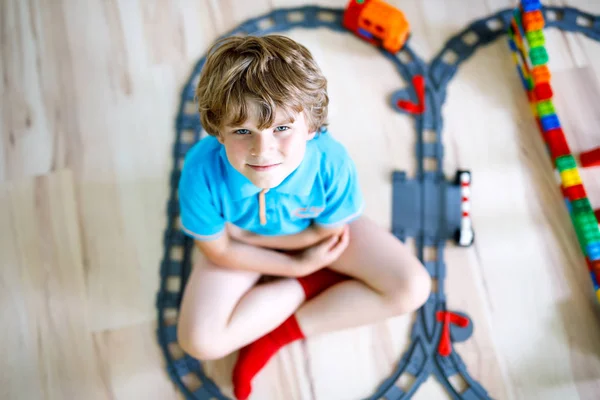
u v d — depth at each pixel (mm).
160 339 938
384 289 844
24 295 958
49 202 1010
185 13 1133
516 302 973
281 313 856
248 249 826
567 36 1132
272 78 495
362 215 953
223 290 823
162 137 1057
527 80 1067
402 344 948
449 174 1043
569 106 1085
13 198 1009
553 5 1150
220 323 806
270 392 918
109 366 926
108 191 1021
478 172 1045
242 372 875
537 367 937
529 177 1044
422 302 854
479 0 1152
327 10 1135
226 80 496
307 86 522
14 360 924
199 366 925
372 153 1054
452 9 1151
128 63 1098
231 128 526
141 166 1038
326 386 924
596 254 926
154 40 1115
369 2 1061
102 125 1058
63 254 983
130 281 973
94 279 971
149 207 1015
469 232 962
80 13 1127
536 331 957
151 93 1081
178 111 1070
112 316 952
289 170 596
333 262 889
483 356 941
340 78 1095
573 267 992
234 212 721
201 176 669
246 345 896
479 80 1104
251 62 497
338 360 938
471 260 994
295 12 1133
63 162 1032
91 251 986
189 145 1044
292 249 887
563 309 969
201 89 542
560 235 1011
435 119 1067
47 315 948
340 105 1077
